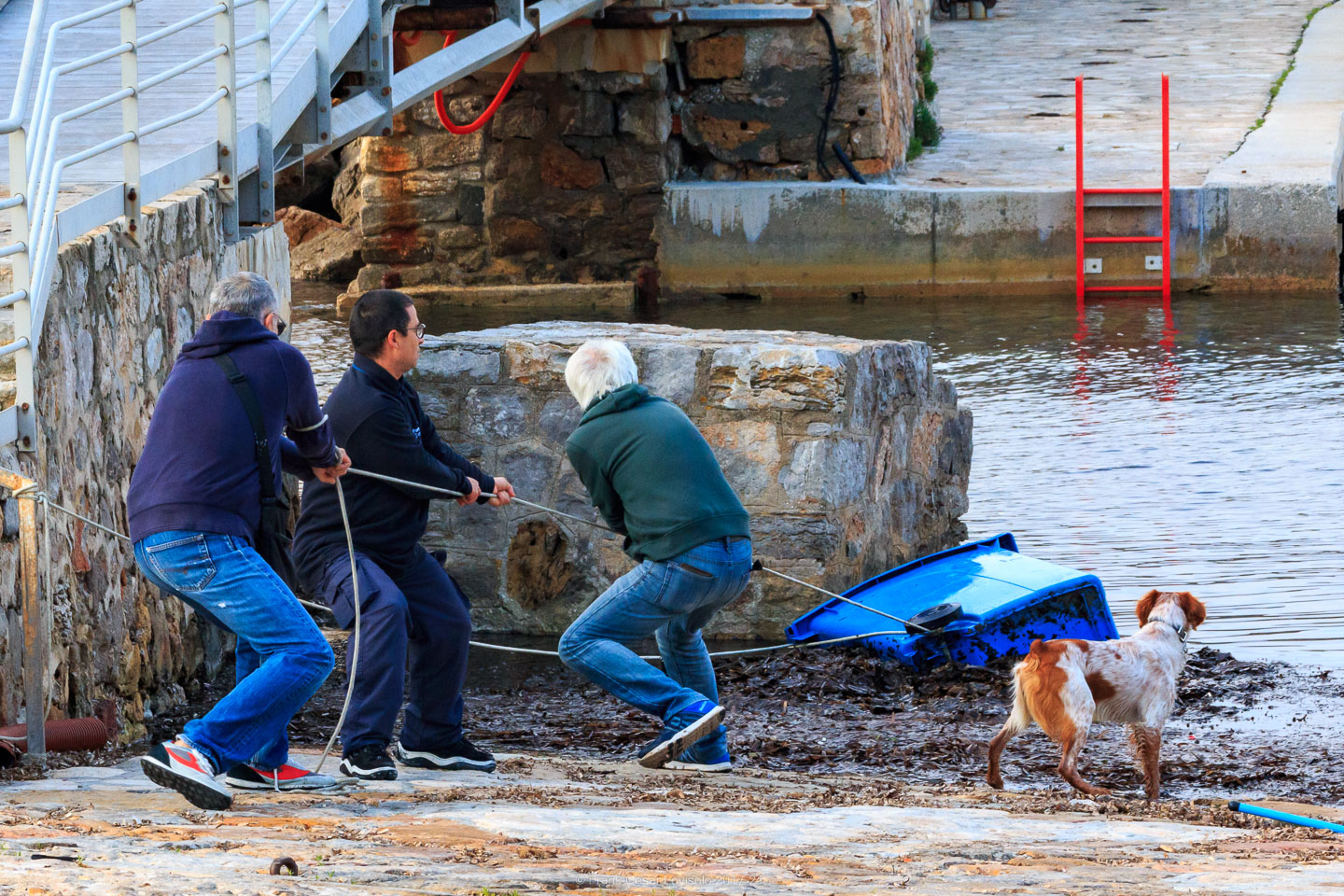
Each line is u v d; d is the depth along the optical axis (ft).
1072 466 101.60
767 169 189.06
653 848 32.86
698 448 49.32
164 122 60.18
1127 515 89.04
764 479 69.92
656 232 186.09
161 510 38.50
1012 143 207.92
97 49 94.38
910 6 207.31
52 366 49.70
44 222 47.67
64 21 52.54
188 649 62.54
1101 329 155.74
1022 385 129.59
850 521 71.51
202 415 38.91
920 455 80.79
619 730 57.82
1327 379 126.82
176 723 57.11
